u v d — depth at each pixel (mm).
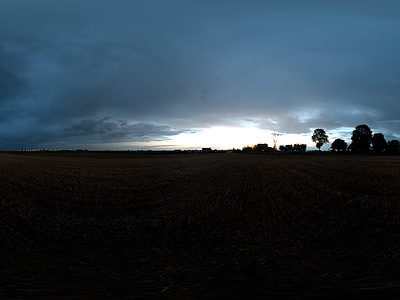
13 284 2971
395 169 18453
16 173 14859
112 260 3910
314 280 3084
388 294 2637
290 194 9555
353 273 3273
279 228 5367
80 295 2648
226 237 4871
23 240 4707
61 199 8516
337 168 20953
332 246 4379
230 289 2855
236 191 10633
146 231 5434
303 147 106438
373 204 7168
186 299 2561
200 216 6520
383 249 4105
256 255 3996
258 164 31266
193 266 3639
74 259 3924
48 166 21938
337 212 6664
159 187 11836
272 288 2881
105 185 11789
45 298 2547
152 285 2994
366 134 79750
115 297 2596
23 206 7219
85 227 5648
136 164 30109
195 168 24344
